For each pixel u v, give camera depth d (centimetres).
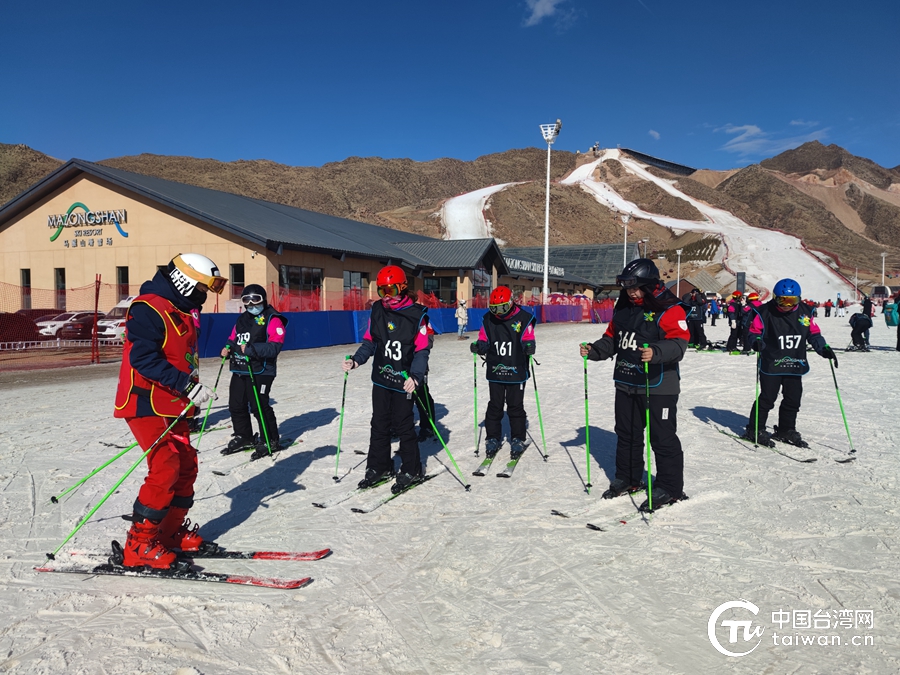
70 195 2464
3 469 536
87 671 241
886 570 335
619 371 452
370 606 297
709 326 3275
